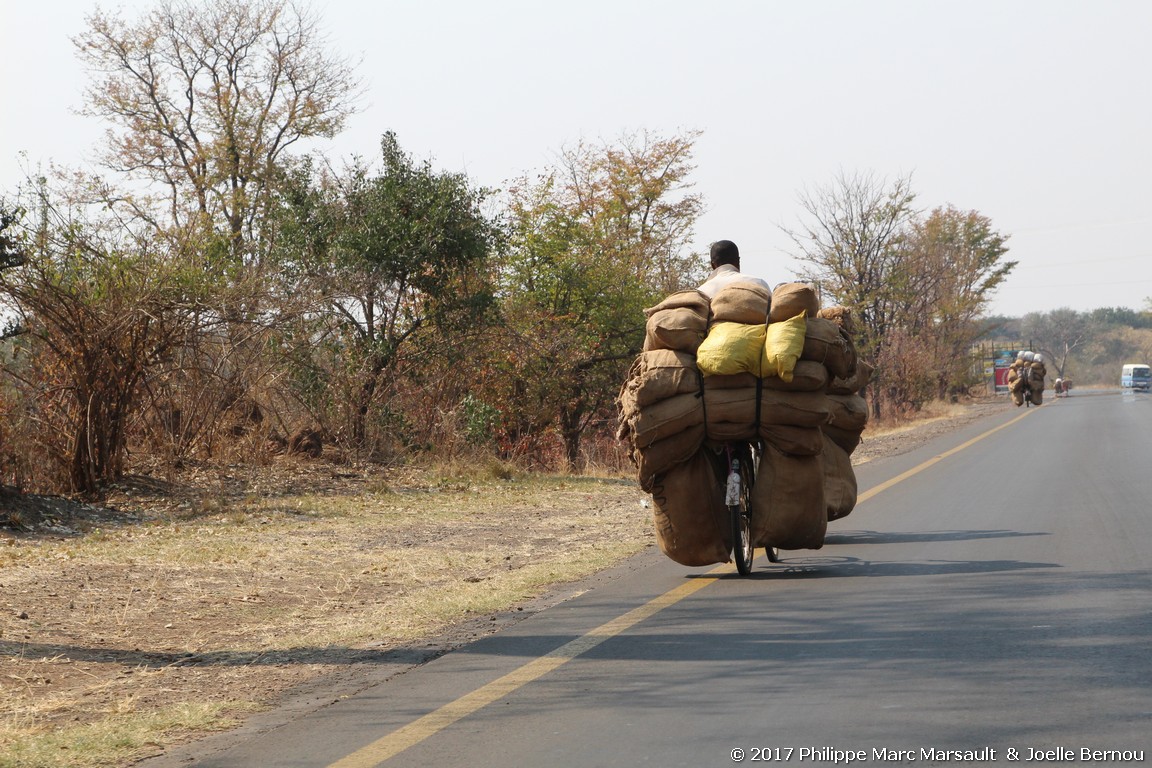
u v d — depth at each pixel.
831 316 12.56
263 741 6.58
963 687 7.01
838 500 14.05
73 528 15.90
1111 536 13.51
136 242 20.50
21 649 9.08
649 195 52.31
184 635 9.77
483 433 27.02
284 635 9.73
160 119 50.88
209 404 22.66
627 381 12.02
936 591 10.43
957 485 21.12
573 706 7.00
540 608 10.50
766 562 12.88
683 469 11.83
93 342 18.70
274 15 50.62
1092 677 7.11
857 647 8.25
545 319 33.69
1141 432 37.16
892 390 62.28
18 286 18.30
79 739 6.66
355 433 25.33
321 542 15.03
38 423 18.58
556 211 36.16
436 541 15.34
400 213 26.44
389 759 6.11
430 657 8.63
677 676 7.63
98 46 49.56
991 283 88.56
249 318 21.58
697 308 11.80
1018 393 81.44
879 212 59.12
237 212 48.34
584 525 16.95
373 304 26.50
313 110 51.44
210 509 17.94
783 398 11.51
